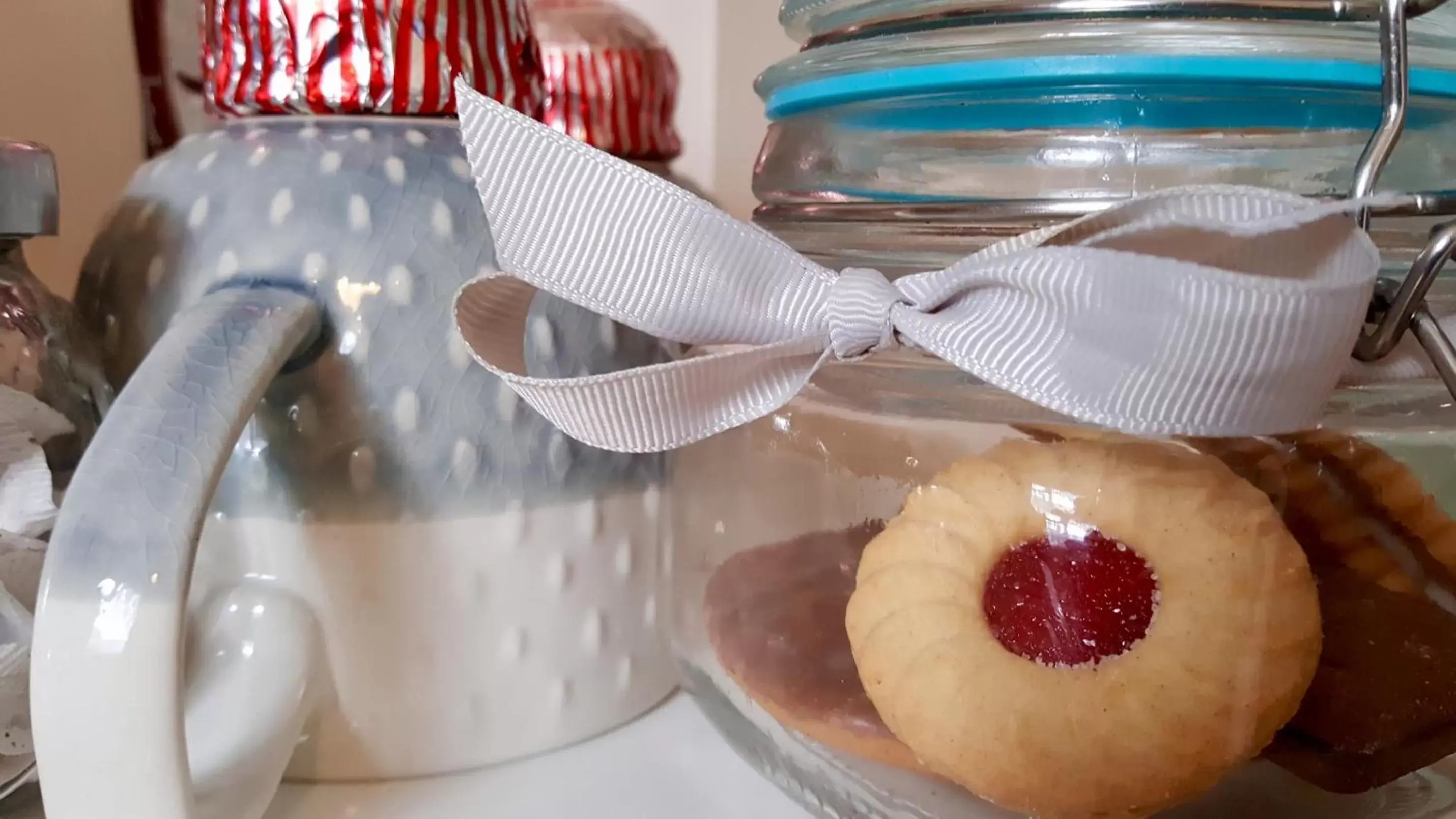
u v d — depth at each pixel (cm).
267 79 17
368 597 16
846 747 15
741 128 31
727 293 14
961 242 15
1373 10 13
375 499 16
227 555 16
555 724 18
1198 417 12
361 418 16
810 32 18
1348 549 14
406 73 17
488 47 18
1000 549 14
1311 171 14
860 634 14
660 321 14
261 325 14
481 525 16
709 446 18
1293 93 13
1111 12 14
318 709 16
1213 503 13
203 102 24
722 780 17
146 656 12
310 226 16
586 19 26
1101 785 13
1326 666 13
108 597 12
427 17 17
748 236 14
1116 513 13
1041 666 13
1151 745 13
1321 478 14
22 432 15
